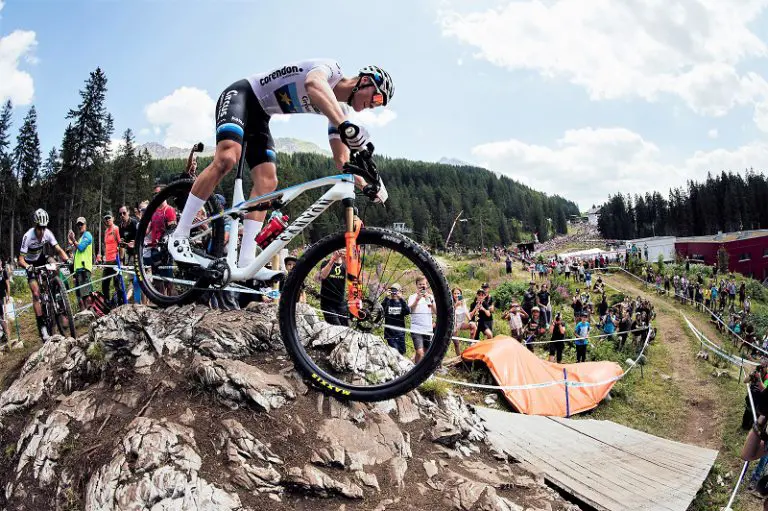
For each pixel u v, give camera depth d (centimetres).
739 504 745
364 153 278
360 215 306
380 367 379
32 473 304
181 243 347
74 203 5388
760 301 3366
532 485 366
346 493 287
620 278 4122
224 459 286
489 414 754
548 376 1112
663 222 12875
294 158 12769
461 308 1258
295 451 301
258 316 385
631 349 1717
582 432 741
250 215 366
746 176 12094
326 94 303
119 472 268
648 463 650
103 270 857
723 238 5931
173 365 343
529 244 10706
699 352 1738
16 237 5631
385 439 334
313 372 323
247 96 347
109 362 361
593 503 499
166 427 290
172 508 257
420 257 283
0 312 901
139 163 6222
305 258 312
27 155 5888
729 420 1150
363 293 298
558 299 2706
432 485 319
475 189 14138
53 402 354
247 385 318
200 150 412
